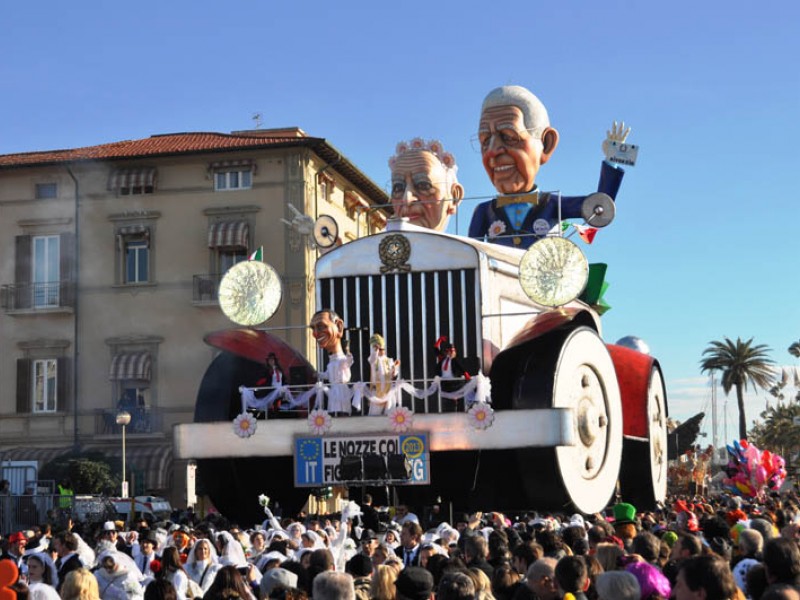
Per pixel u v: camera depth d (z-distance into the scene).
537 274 18.36
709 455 43.25
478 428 17.44
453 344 18.98
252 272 20.02
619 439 19.50
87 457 45.78
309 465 18.12
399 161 27.53
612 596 6.97
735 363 89.12
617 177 25.33
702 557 6.38
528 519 17.27
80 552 12.80
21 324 48.91
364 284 19.52
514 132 25.45
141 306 48.16
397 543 14.73
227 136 50.38
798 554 7.32
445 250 19.16
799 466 56.12
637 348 31.88
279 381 19.22
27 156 50.19
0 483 27.39
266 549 12.53
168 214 48.25
